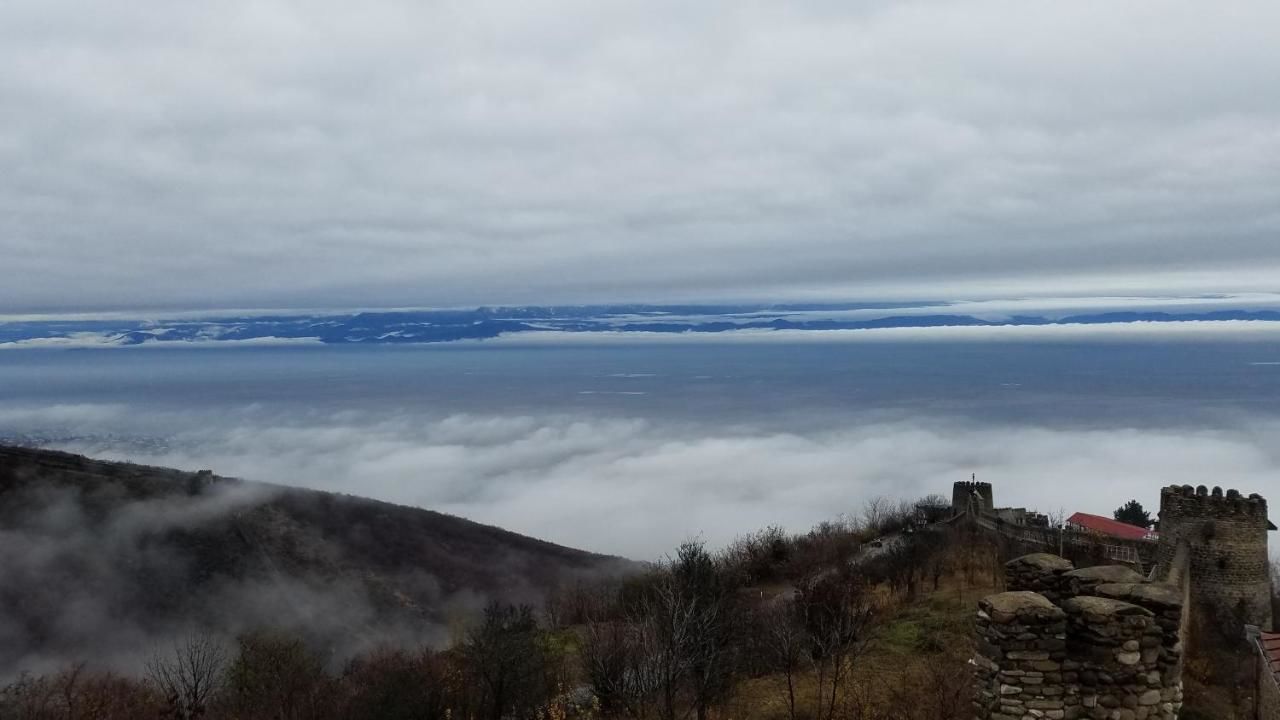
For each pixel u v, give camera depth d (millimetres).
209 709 33844
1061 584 14102
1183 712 22578
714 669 21484
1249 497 31859
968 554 39844
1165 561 33125
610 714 23062
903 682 21281
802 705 20750
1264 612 31484
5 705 35969
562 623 41875
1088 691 11578
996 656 11789
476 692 27125
